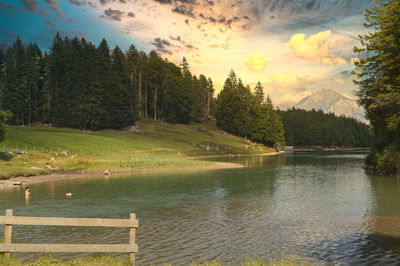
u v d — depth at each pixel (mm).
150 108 142125
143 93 138000
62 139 78812
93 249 10172
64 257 13781
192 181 42906
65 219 9977
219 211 24547
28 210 24141
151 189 35688
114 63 111625
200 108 154375
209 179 45281
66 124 102250
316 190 35375
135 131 110062
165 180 43812
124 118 109125
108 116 105062
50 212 23594
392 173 49844
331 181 43250
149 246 16047
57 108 100938
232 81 167250
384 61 35219
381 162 50281
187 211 24484
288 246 16203
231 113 151000
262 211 24547
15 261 9484
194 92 150750
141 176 48625
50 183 39688
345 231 19078
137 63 130875
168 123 134125
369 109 41000
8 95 100000
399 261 14125
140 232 18594
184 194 32500
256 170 59094
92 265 9922
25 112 102500
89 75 102438
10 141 67125
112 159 63781
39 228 19172
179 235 18031
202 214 23469
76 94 102438
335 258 14516
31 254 14031
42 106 104188
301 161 84750
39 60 112125
